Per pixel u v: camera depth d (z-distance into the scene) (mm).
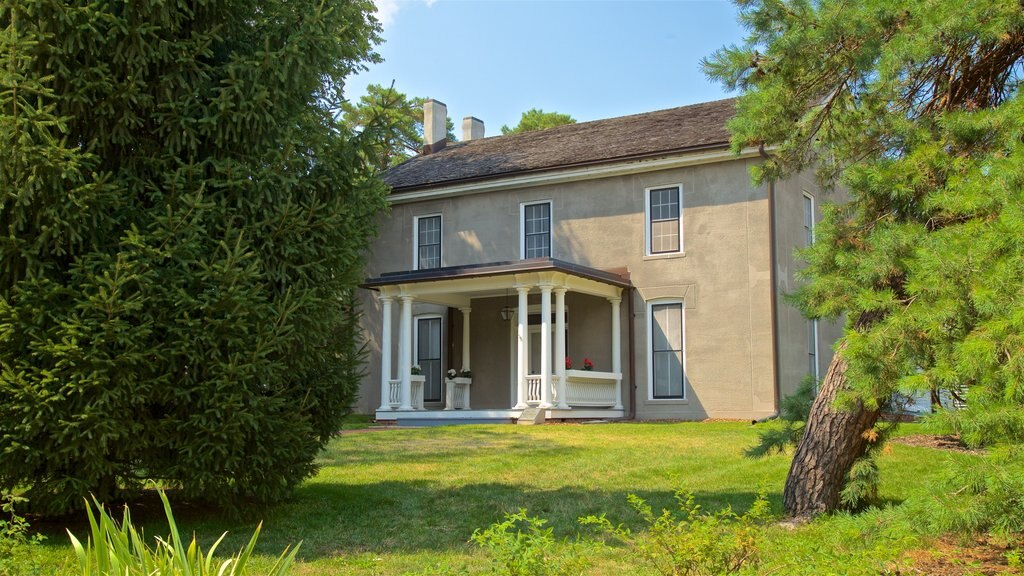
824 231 8008
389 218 24922
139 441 7430
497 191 23312
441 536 8109
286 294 7988
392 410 21219
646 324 21000
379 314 24750
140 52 7523
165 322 7422
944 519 5465
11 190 6836
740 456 12578
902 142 7980
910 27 7211
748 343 19656
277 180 8266
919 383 5738
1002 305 5238
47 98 7371
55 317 6969
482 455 13219
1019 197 5383
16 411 6941
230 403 7383
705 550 5273
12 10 7074
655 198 21250
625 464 12102
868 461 8148
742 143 8953
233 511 8500
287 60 8062
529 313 23031
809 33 7812
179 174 7680
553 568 5152
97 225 7312
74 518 8547
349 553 7449
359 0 10500
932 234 6344
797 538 6941
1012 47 7699
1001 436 5406
